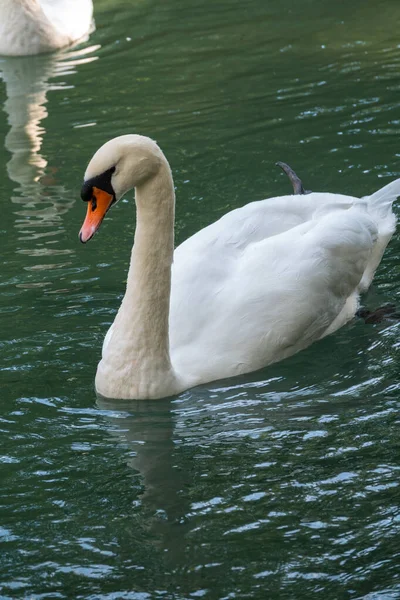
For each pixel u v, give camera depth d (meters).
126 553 8.65
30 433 10.60
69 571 8.47
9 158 17.66
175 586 8.23
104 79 20.92
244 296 11.81
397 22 22.67
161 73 20.92
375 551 8.48
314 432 10.34
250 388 11.34
